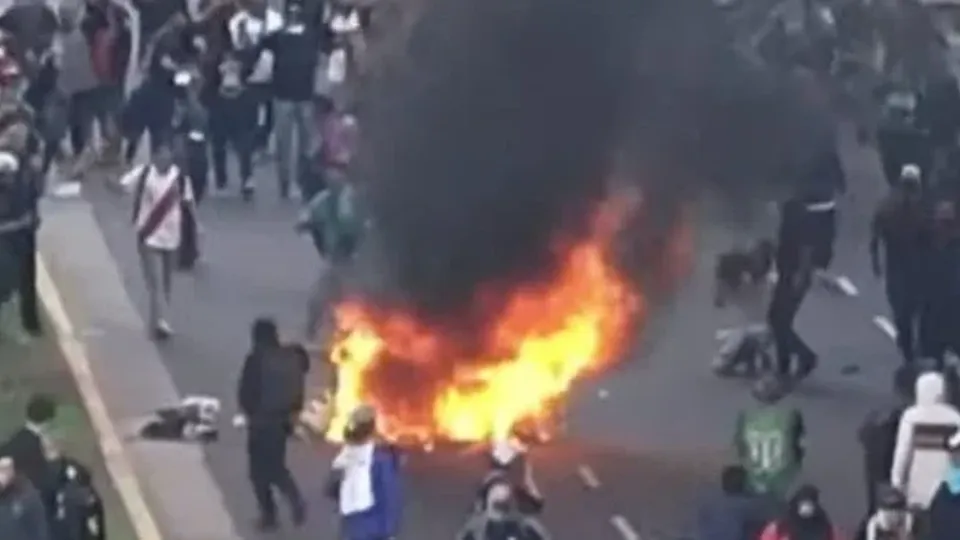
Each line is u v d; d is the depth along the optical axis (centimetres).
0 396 6316
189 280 7400
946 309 6247
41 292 7288
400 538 5353
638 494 5678
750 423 4997
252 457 5441
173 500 5688
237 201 8400
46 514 4788
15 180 6662
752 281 6838
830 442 6053
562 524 5488
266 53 8244
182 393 6391
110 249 7788
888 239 6309
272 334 5466
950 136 7475
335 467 4944
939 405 5044
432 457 5816
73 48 8494
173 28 8312
